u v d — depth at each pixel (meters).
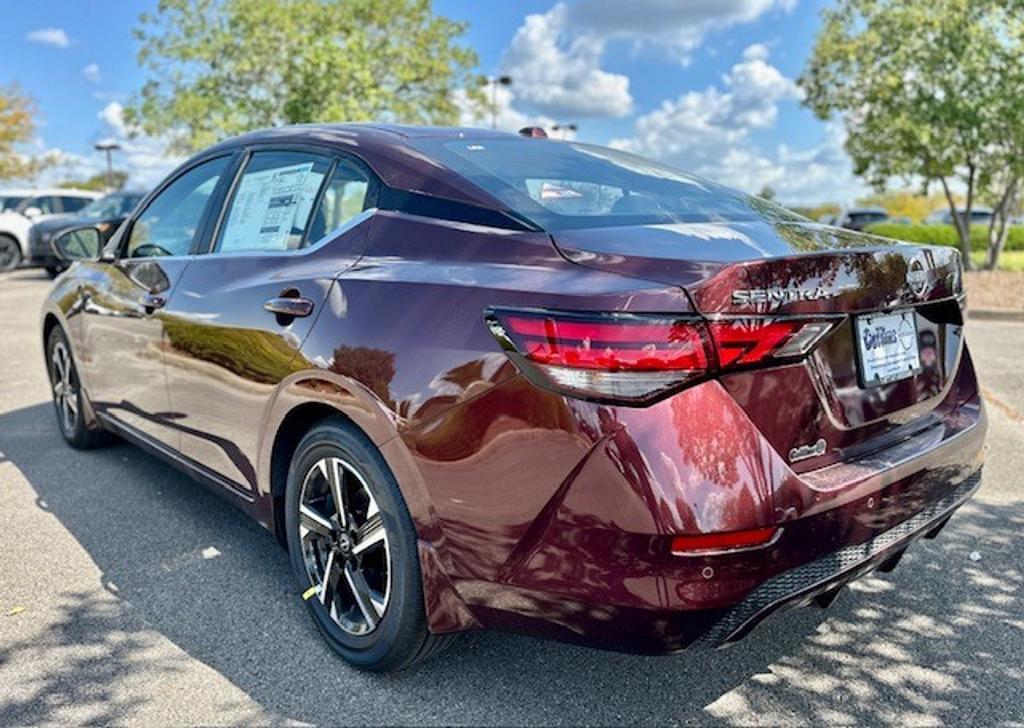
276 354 2.68
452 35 23.23
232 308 2.95
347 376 2.39
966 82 13.53
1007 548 3.46
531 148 3.00
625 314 1.88
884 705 2.41
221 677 2.52
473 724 2.31
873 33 14.23
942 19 13.41
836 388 2.15
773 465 1.94
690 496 1.84
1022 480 4.27
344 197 2.79
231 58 19.23
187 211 3.61
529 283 2.07
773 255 2.14
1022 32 12.98
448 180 2.52
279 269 2.85
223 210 3.36
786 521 1.93
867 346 2.25
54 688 2.45
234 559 3.33
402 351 2.26
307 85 18.27
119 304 3.79
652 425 1.86
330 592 2.63
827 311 2.07
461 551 2.18
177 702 2.39
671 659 2.65
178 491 4.07
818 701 2.43
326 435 2.53
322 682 2.50
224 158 3.50
